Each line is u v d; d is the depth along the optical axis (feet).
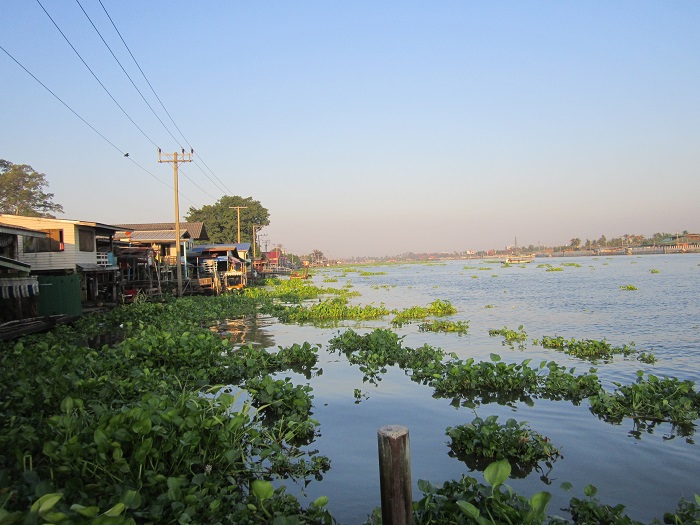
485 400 37.73
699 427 31.24
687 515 19.67
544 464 26.20
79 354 45.34
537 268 333.42
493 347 58.34
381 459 15.69
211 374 44.47
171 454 22.54
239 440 27.02
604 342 54.49
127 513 18.34
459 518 18.51
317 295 151.43
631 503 22.04
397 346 55.42
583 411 34.68
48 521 14.79
